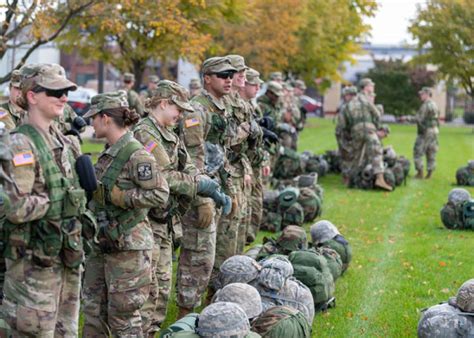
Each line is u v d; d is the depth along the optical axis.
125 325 6.16
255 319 6.61
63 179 5.24
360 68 58.22
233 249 8.71
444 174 22.17
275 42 31.78
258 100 14.09
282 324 6.42
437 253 11.84
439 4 42.25
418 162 21.00
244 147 8.97
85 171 5.41
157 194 5.96
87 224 5.39
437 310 7.09
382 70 51.72
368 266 10.87
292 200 12.93
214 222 7.76
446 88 49.19
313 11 37.62
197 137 7.72
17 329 5.23
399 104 51.34
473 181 19.58
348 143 18.61
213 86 8.19
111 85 46.97
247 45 31.52
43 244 5.16
